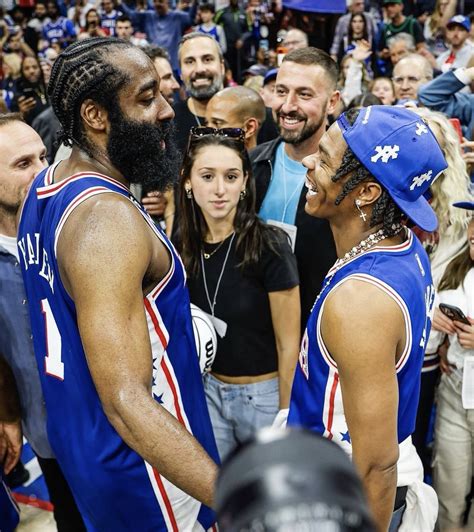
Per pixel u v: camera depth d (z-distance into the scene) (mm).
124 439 1131
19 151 1844
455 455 2451
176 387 1383
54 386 1341
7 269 1853
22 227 1400
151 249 1238
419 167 1312
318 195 1398
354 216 1385
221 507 313
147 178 1347
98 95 1268
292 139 2443
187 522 1381
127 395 1106
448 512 2512
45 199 1311
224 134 2230
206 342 2045
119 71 1264
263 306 2236
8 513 2098
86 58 1268
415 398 1421
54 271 1261
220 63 3691
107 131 1295
